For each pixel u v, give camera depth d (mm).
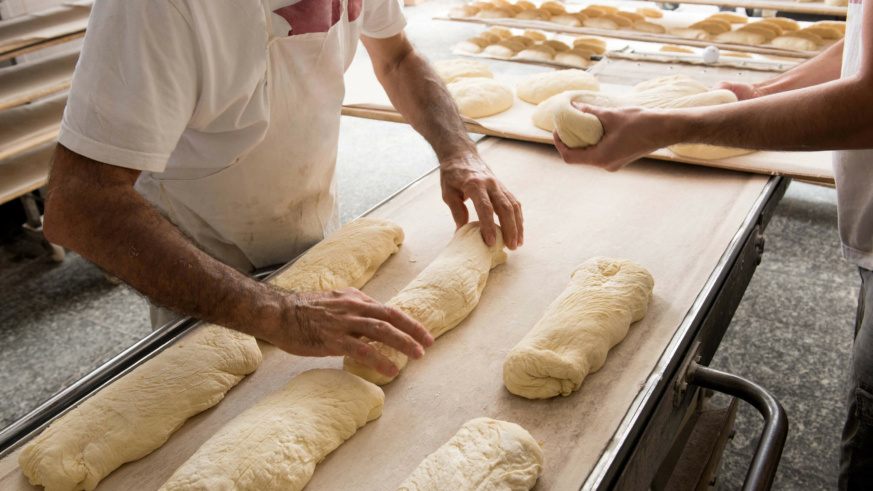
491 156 1979
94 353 2568
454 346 1204
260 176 1400
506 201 1439
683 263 1396
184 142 1303
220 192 1402
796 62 2674
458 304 1248
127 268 990
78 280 3037
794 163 1735
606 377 1102
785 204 3373
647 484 1063
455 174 1505
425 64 1741
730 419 1513
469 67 2719
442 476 897
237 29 1118
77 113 968
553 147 2023
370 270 1412
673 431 1146
